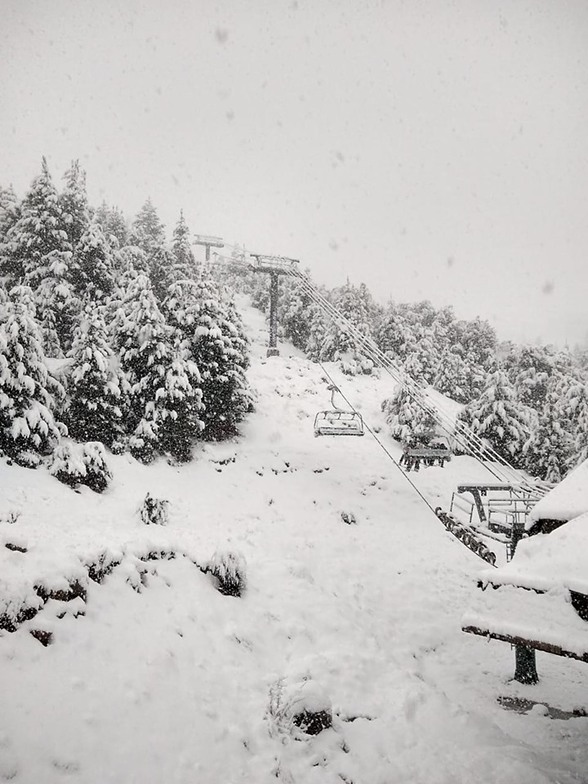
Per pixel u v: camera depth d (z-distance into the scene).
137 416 23.88
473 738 7.31
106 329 24.89
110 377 22.56
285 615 10.53
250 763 6.30
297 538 17.80
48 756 5.34
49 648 6.73
